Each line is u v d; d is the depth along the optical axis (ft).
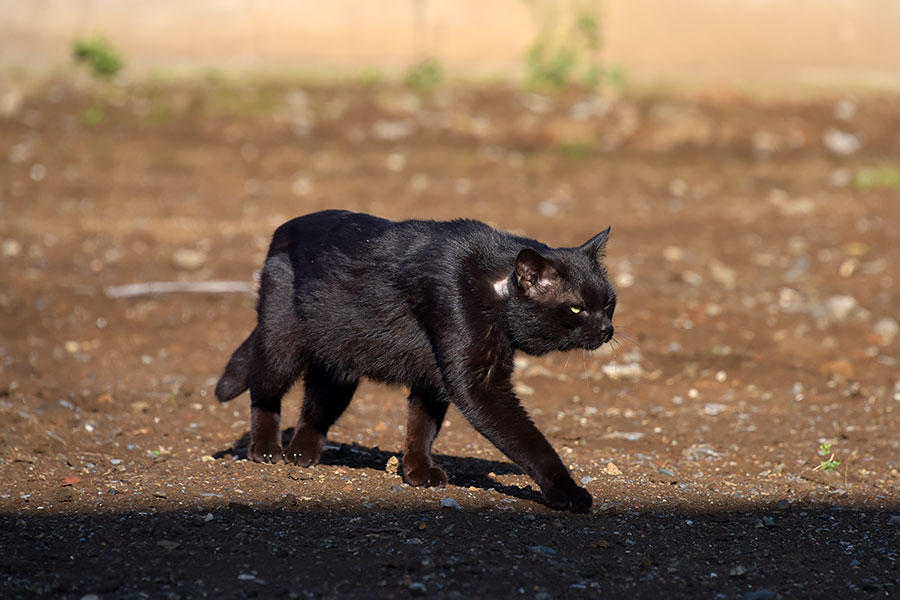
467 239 36.04
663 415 51.08
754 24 153.89
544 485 34.83
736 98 128.77
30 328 61.41
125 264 76.23
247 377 41.91
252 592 27.35
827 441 46.52
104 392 51.62
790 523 35.45
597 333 35.96
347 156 107.04
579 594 28.22
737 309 67.21
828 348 60.75
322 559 29.86
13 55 138.41
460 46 152.35
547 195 97.76
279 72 136.26
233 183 98.78
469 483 39.34
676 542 32.96
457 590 27.96
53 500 35.27
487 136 115.24
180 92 123.44
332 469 40.09
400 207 92.22
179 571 28.73
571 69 136.87
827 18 154.10
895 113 126.21
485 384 35.50
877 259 79.41
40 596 26.91
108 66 128.36
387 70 140.67
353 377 39.09
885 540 33.81
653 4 153.28
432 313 35.37
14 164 100.22
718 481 40.50
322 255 38.19
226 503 35.17
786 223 89.92
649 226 88.84
